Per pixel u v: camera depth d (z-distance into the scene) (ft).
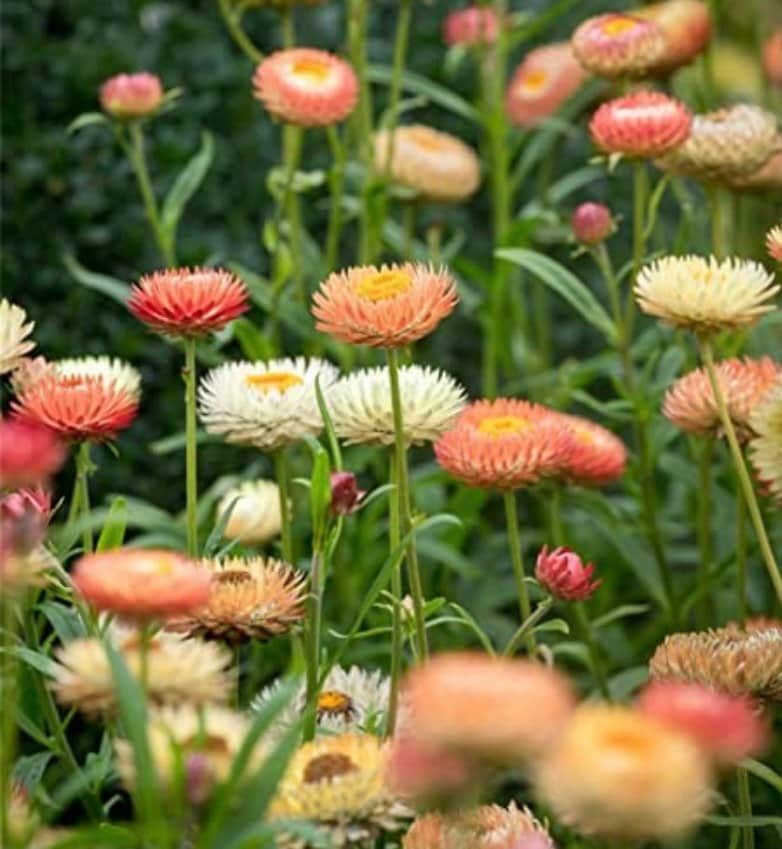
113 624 12.48
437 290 12.43
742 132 17.75
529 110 24.17
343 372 21.63
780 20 21.90
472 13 25.13
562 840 15.67
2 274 26.91
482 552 22.85
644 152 17.07
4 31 28.94
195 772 9.59
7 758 10.46
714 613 20.34
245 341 19.81
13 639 11.58
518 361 25.18
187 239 28.02
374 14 32.78
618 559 23.12
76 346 26.53
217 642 12.14
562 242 27.63
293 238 21.52
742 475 13.82
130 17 30.27
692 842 18.26
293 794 10.46
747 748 8.63
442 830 10.67
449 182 22.70
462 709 7.84
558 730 7.91
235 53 31.17
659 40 18.99
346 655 19.26
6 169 28.07
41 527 10.75
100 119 21.29
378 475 21.77
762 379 15.55
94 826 11.77
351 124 24.64
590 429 17.51
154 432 25.75
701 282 13.21
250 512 17.56
